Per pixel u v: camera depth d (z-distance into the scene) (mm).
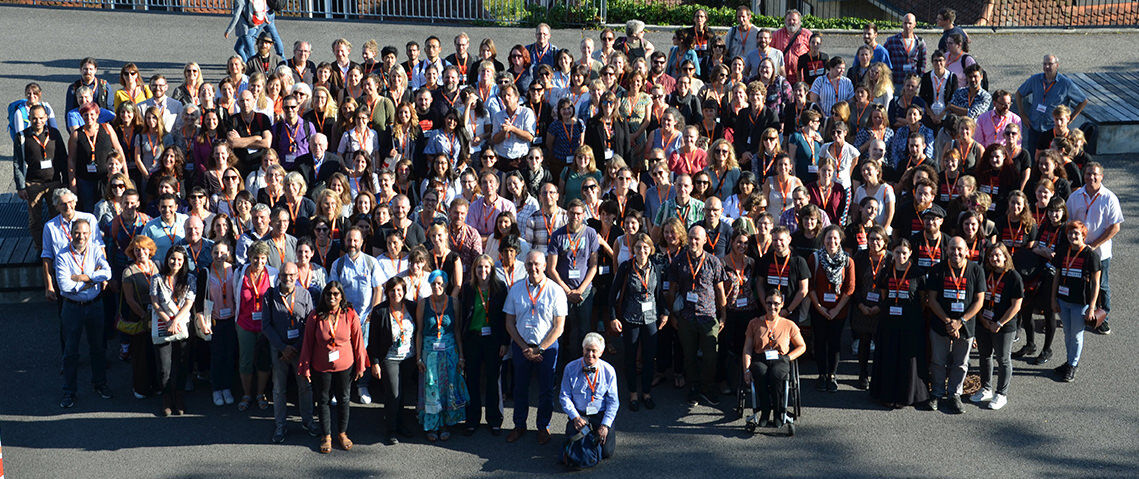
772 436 10172
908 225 11609
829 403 10789
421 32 21438
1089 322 11008
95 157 12688
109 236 11539
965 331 10352
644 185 12766
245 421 10508
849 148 12680
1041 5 22172
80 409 10633
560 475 9578
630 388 10664
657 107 13727
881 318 10555
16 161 12883
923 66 16172
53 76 18094
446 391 10148
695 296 10555
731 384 10984
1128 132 16484
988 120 13703
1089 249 10875
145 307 10586
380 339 9898
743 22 16609
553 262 10984
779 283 10602
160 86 13500
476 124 13820
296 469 9641
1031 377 11227
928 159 12609
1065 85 14820
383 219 11156
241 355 10516
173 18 22156
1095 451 9812
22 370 11344
